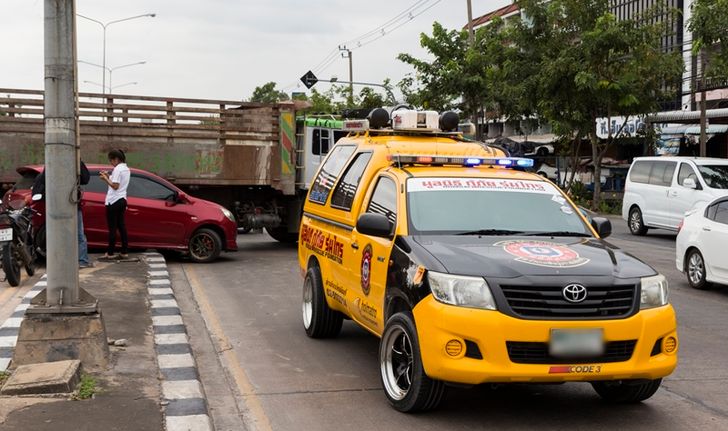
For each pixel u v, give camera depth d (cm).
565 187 3478
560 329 532
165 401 581
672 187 1962
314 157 1812
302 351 801
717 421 588
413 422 576
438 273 554
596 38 2848
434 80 3619
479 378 529
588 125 3033
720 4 2023
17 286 1126
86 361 651
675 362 573
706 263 1195
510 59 3195
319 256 835
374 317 660
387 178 714
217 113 1616
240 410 609
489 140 4119
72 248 657
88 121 1533
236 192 1720
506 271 549
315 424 573
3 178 1488
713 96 3011
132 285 1083
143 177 1436
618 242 1936
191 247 1462
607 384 630
